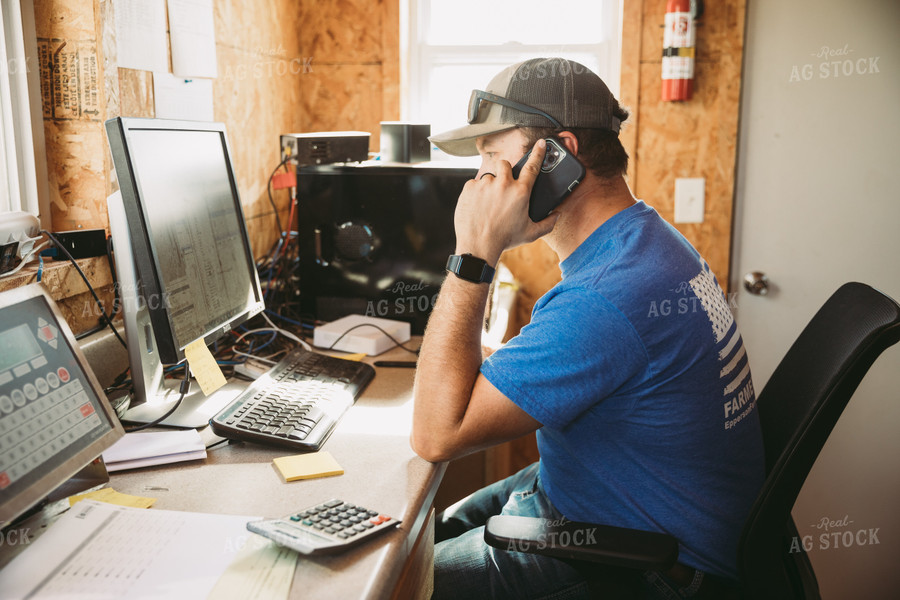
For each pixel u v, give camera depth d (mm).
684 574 1053
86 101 1397
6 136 1344
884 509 2268
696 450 1055
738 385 1100
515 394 987
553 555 964
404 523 891
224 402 1296
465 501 1456
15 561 767
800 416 1139
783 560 1176
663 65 2205
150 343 1255
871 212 2203
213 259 1325
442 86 2523
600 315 987
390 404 1331
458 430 1009
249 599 714
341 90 2432
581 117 1106
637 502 1077
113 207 1155
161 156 1173
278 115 2285
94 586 729
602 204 1128
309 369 1416
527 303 2467
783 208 2266
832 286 2264
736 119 2232
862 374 977
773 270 2303
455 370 1034
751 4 2186
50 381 883
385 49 2377
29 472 805
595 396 996
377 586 754
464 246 1095
